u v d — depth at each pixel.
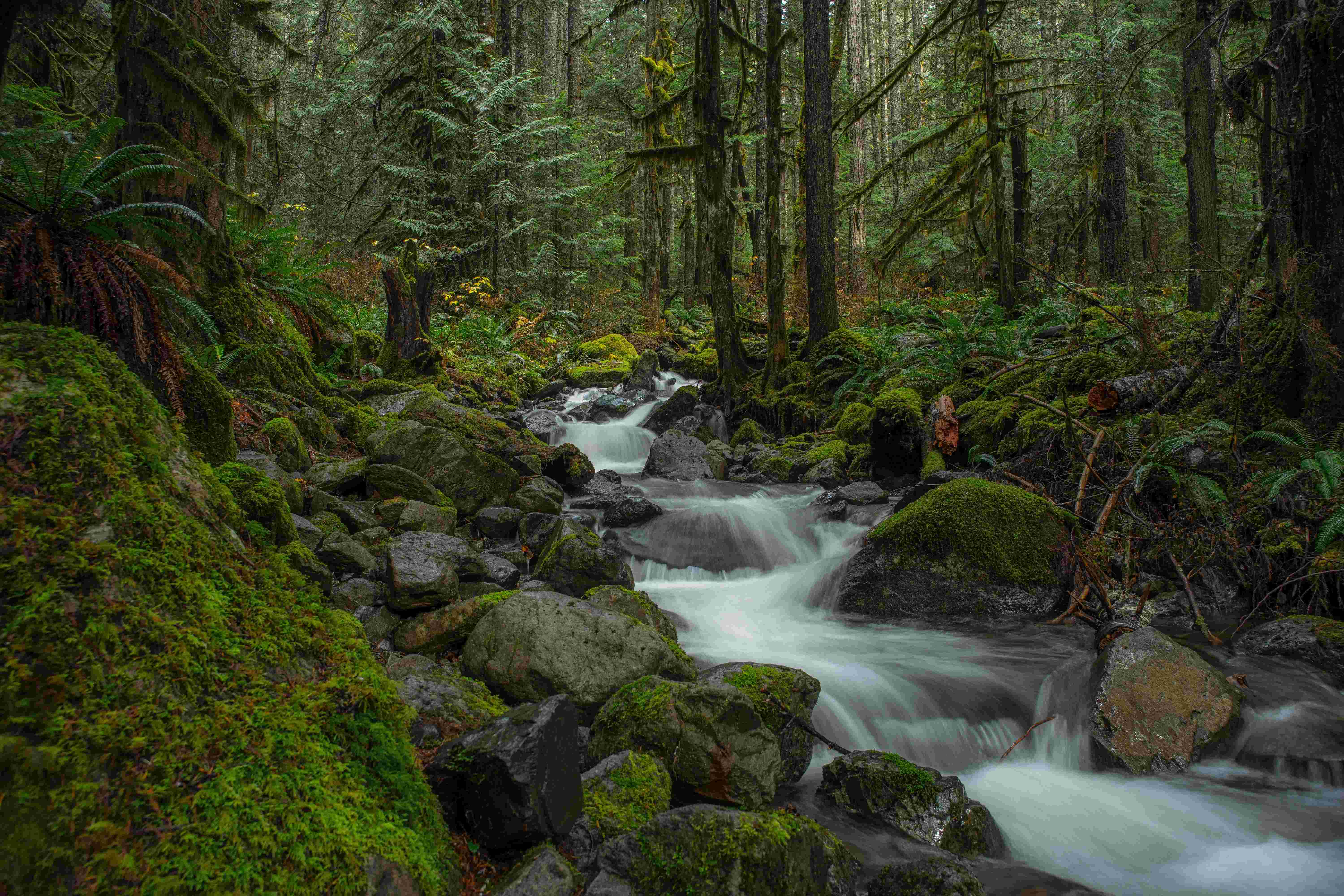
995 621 4.81
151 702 1.56
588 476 7.26
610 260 21.33
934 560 5.07
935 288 17.89
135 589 1.71
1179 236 11.52
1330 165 5.17
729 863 1.99
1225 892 2.47
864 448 8.60
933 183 12.02
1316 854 2.67
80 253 2.67
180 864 1.38
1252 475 5.04
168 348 2.91
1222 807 2.97
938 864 2.25
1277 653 4.05
